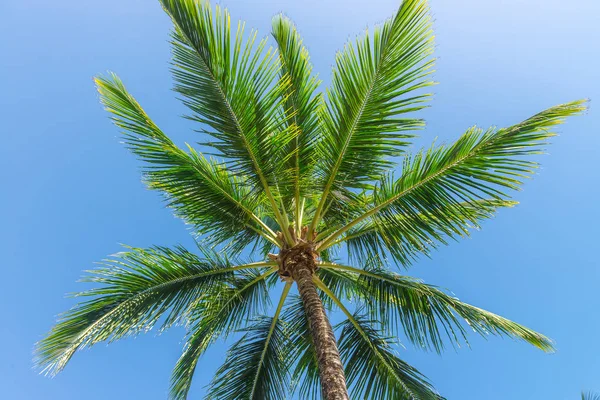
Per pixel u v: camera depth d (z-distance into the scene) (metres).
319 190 7.06
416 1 5.65
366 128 6.34
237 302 7.74
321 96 7.02
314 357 7.63
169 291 6.95
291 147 6.98
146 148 6.10
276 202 7.53
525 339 6.81
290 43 7.61
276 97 6.16
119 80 5.89
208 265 7.30
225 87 5.85
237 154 6.25
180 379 7.17
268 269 7.98
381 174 6.66
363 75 6.09
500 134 5.70
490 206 6.38
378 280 7.43
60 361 5.86
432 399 6.86
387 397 7.08
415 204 6.44
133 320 6.54
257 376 7.49
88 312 6.30
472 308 6.91
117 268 6.70
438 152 6.22
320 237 7.21
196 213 6.90
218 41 5.75
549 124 5.48
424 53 5.96
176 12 5.56
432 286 7.05
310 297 6.27
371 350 7.37
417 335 7.03
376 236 7.55
